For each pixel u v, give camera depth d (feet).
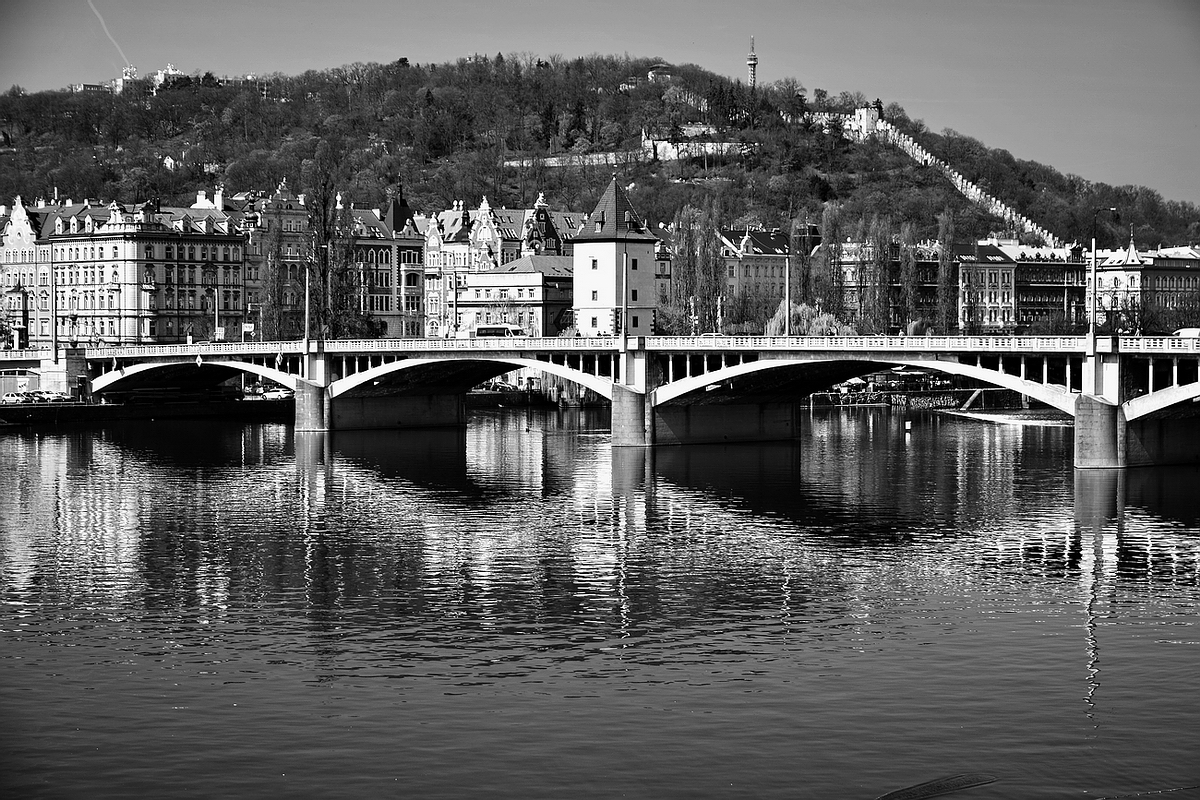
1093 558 411.54
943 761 267.59
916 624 347.36
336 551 427.74
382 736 279.28
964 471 583.99
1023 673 310.65
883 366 606.14
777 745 274.57
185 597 374.43
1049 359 579.89
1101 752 271.08
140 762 268.00
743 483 554.87
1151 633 338.13
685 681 307.78
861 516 480.64
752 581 389.39
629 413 653.71
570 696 299.38
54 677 310.86
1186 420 561.84
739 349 618.03
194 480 565.12
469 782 260.21
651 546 433.89
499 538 446.60
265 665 318.86
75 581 390.42
